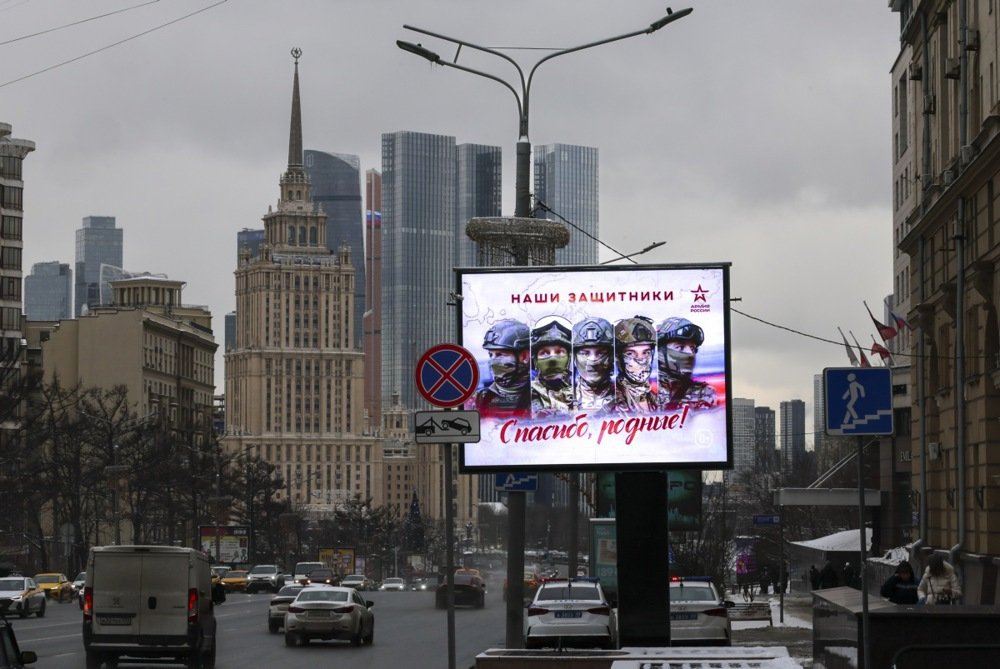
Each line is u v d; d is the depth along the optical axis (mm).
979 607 18297
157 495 130875
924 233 58906
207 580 37219
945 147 55281
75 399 128000
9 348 106875
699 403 27359
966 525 51969
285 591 56781
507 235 37000
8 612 65875
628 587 27453
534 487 35188
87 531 115562
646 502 27531
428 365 21000
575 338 27625
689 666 22047
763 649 24703
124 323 184125
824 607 21297
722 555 75438
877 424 18859
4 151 162125
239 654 43156
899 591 28688
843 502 69562
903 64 100812
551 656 25250
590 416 27484
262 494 182500
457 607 81812
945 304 54312
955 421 54688
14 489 106438
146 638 35219
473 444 27672
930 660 17031
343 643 48312
